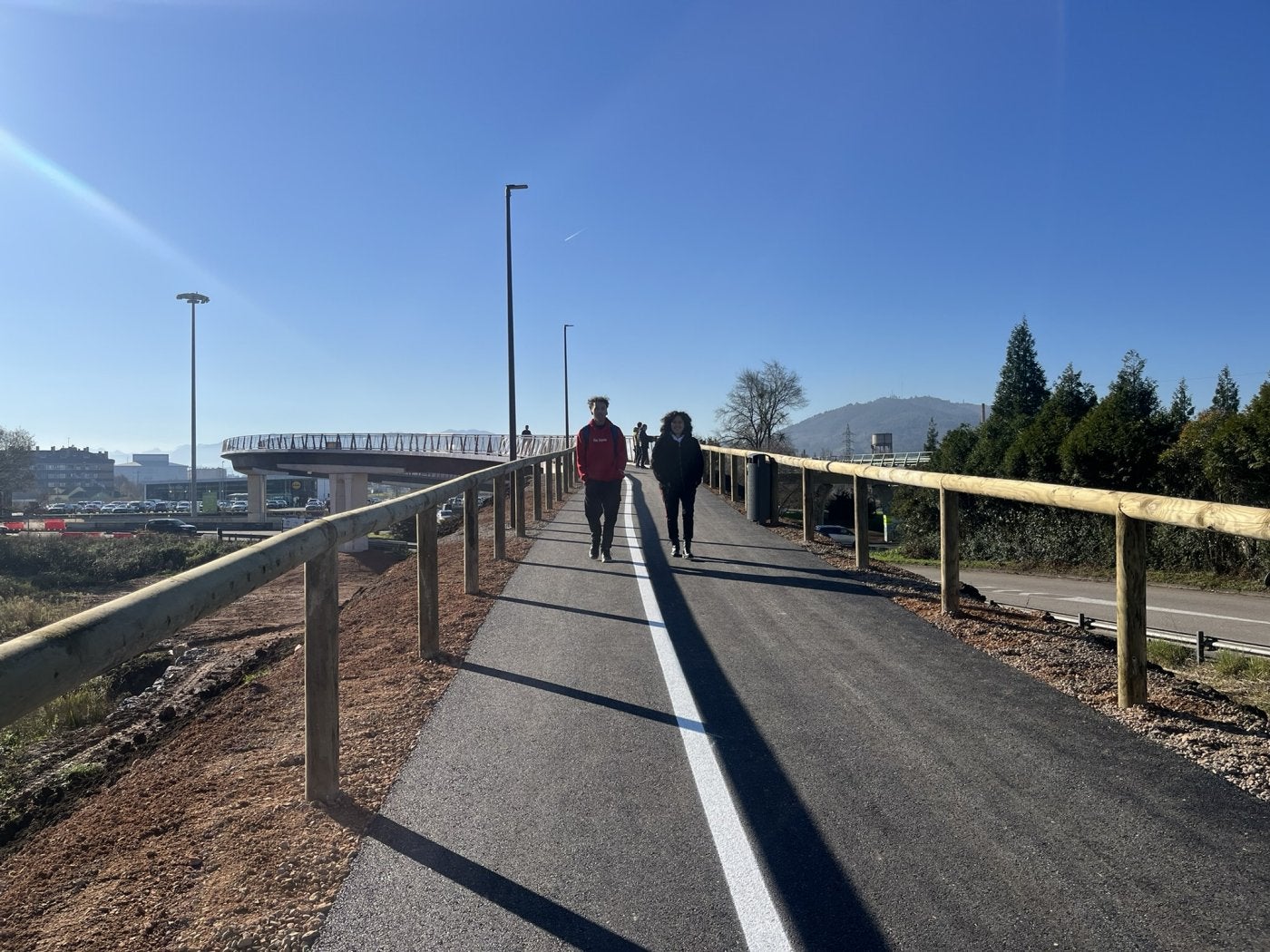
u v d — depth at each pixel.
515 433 27.98
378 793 3.89
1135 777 3.90
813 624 7.09
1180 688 5.21
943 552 7.40
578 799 3.79
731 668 5.77
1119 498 4.81
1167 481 23.88
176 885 3.19
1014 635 6.59
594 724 4.73
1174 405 25.23
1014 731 4.53
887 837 3.38
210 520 83.00
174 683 10.19
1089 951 2.62
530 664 5.97
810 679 5.51
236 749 4.75
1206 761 4.07
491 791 3.89
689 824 3.53
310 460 64.50
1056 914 2.82
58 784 5.22
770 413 79.62
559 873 3.16
